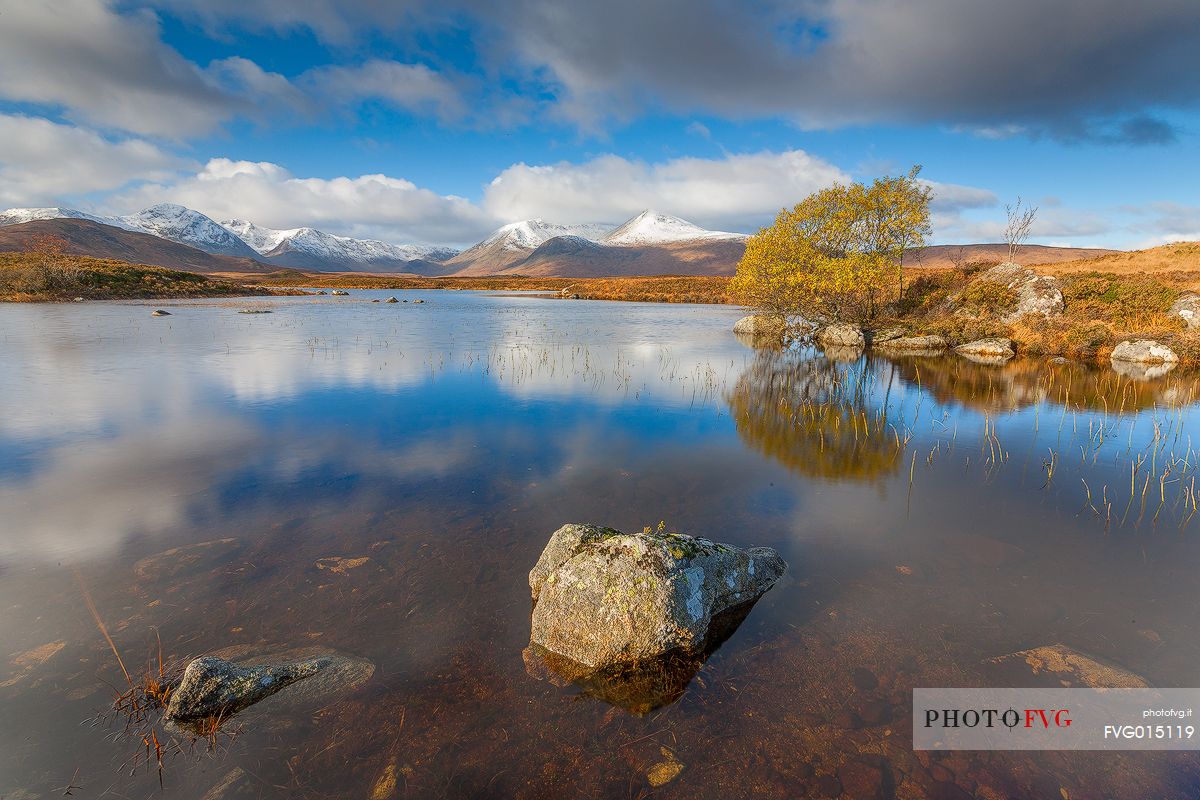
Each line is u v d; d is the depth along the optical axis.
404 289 123.38
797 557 7.75
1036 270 55.50
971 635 6.02
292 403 16.36
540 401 17.30
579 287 114.12
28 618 5.93
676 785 4.23
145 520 8.42
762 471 11.29
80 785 4.03
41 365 21.55
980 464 11.92
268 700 4.87
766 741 4.65
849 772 4.36
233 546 7.64
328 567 7.14
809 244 33.34
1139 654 5.71
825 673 5.45
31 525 8.17
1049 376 23.20
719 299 83.94
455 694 5.08
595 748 4.55
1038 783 4.26
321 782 4.15
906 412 16.75
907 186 33.38
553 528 8.42
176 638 5.65
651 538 6.31
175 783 4.07
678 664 5.55
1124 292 33.00
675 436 13.72
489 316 51.53
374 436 13.11
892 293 41.88
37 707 4.68
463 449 12.27
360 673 5.28
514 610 6.36
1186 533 8.57
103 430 13.13
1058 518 9.14
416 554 7.53
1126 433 14.44
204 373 20.58
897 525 8.82
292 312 51.03
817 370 24.44
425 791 4.12
